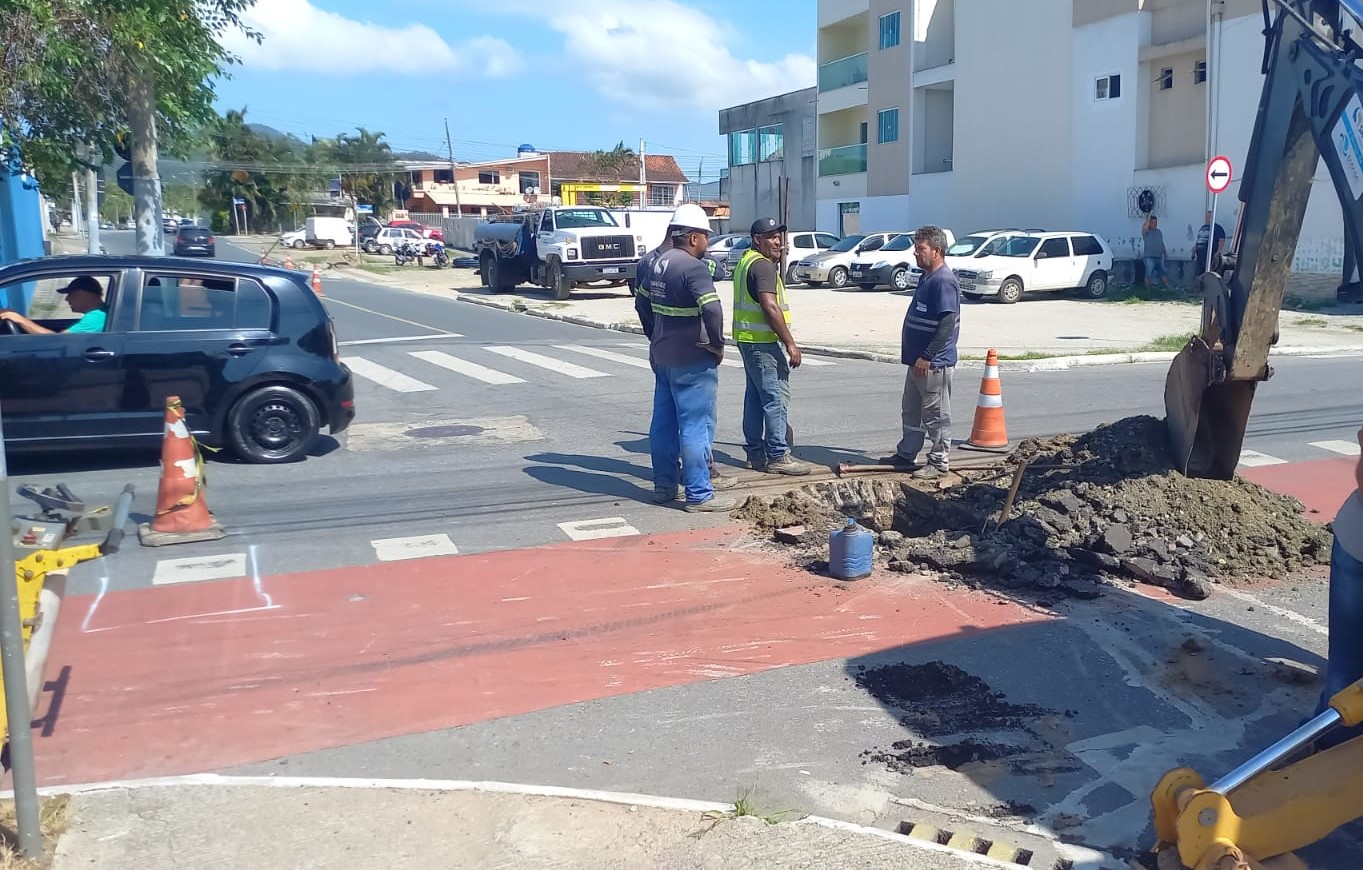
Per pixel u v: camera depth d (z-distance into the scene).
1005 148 35.19
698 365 7.90
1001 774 4.32
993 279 27.58
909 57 39.62
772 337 8.88
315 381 9.70
